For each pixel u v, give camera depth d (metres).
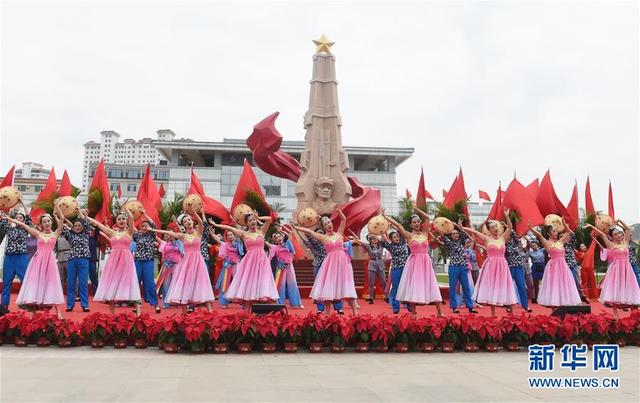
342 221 9.41
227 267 11.05
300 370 5.56
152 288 9.97
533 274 13.55
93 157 95.81
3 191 9.21
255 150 19.25
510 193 14.22
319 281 9.13
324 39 19.97
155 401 4.21
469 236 10.38
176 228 11.27
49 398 4.24
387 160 56.06
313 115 19.41
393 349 6.93
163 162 76.56
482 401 4.41
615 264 10.02
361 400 4.34
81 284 9.73
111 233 8.91
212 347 6.57
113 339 6.77
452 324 6.97
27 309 8.71
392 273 10.58
